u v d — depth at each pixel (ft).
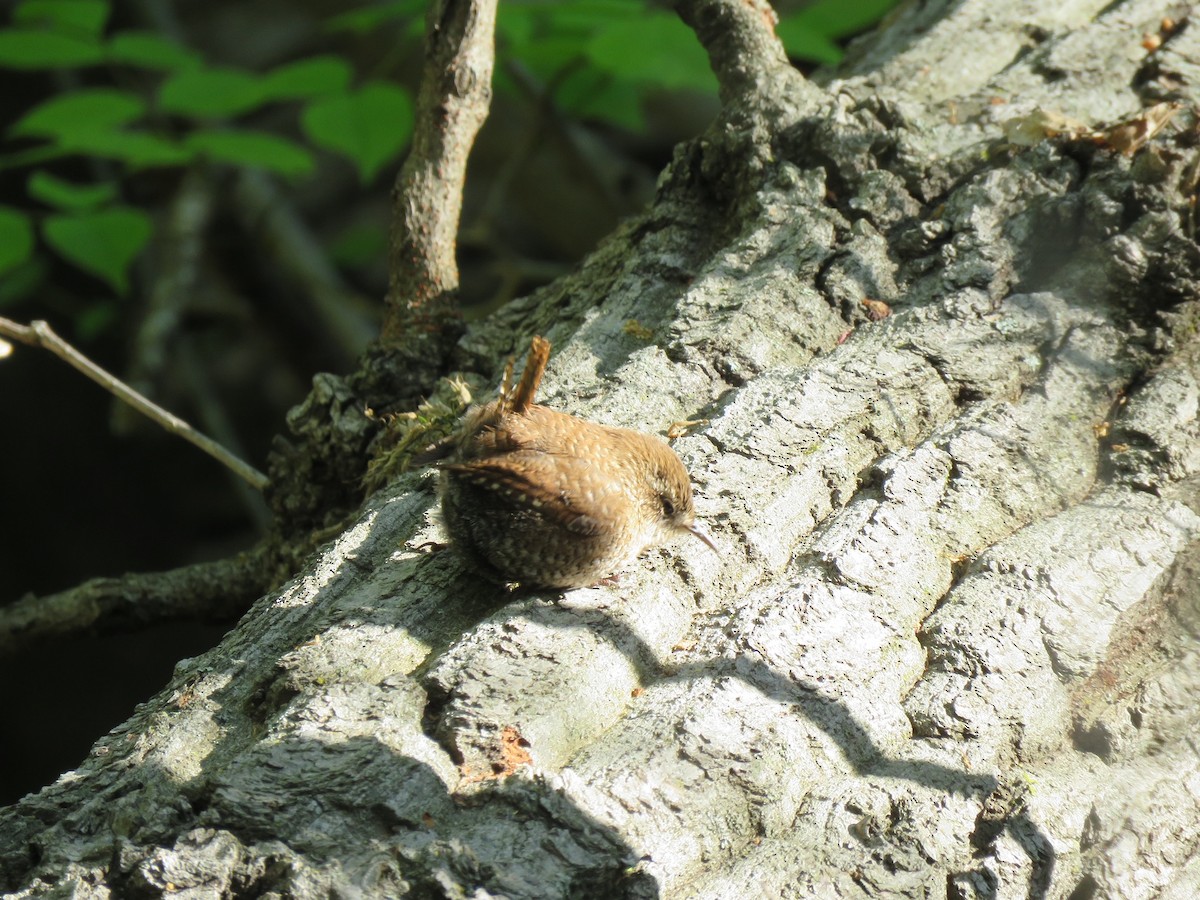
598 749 9.58
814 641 10.48
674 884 8.86
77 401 40.57
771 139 15.47
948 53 17.37
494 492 10.53
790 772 9.64
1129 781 10.50
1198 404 12.70
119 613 16.75
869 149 15.06
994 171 14.53
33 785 39.45
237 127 43.47
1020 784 10.03
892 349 12.98
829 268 14.05
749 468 11.88
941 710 10.30
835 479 11.92
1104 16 17.60
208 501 42.60
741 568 11.32
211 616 16.97
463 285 42.04
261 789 8.85
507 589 11.22
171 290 29.12
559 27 24.48
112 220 25.82
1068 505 12.03
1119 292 13.38
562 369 13.71
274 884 8.26
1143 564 11.33
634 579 11.12
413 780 9.02
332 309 32.22
